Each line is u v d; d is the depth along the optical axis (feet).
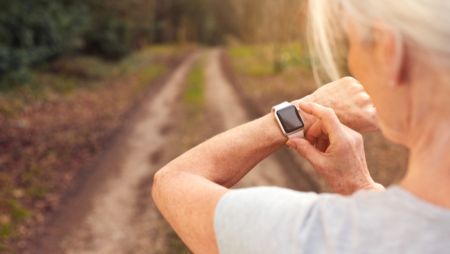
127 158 25.21
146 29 111.45
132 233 15.71
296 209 1.27
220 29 216.74
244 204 1.38
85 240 15.38
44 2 51.65
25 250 14.71
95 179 21.50
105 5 78.54
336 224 1.18
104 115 38.29
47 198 18.92
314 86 50.75
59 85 49.11
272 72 66.95
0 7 44.04
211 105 42.50
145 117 37.91
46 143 27.37
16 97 37.24
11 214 16.89
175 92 53.31
